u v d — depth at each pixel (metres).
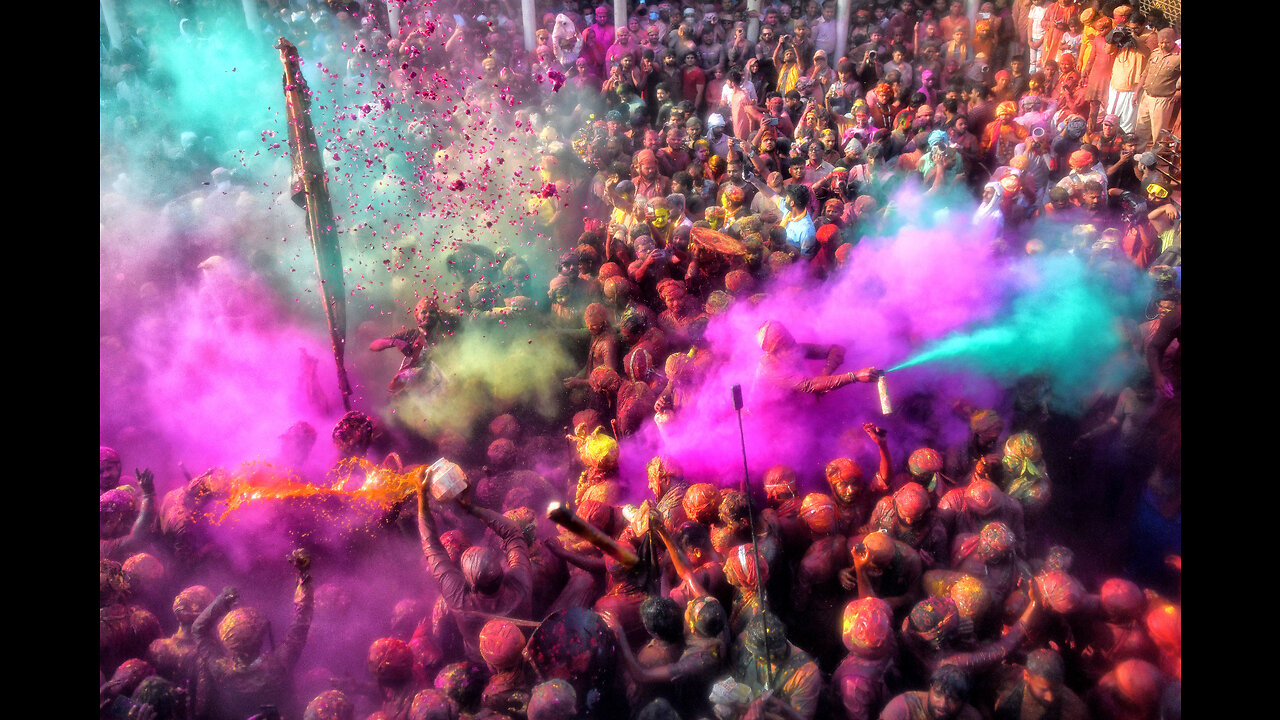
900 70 15.12
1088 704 4.41
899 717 4.30
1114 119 11.35
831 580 5.45
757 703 4.36
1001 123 12.34
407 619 5.44
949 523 5.64
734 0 16.11
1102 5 14.34
